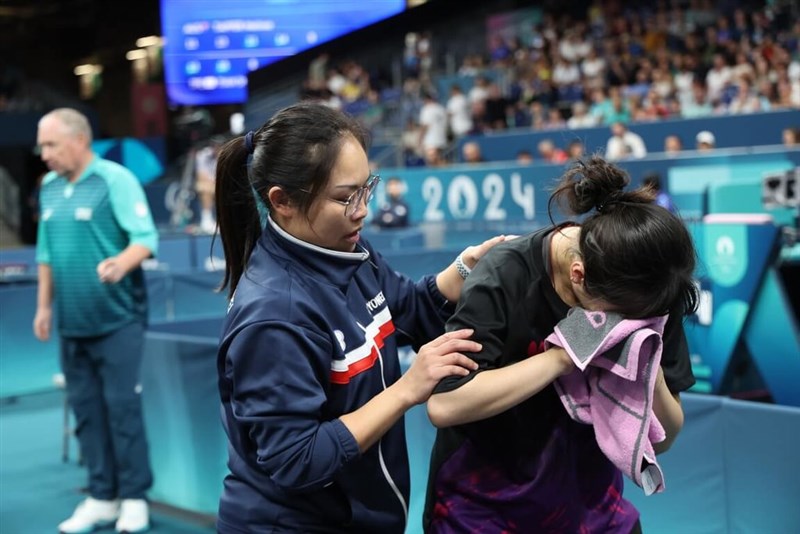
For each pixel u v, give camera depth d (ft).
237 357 4.80
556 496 5.30
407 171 35.29
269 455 4.77
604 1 50.75
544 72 47.73
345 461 4.76
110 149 51.49
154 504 13.43
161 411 13.21
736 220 12.02
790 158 26.14
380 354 5.27
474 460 5.39
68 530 12.41
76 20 73.56
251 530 5.15
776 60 39.09
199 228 37.17
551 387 5.23
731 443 8.73
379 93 53.42
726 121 33.24
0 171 52.60
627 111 39.68
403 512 5.45
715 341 12.52
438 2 57.11
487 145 39.17
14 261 29.12
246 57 59.57
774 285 11.81
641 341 4.60
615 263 4.51
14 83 61.11
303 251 5.00
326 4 58.75
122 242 12.00
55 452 16.44
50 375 20.59
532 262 5.13
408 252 24.02
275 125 4.94
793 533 8.28
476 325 5.02
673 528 9.28
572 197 4.99
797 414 8.21
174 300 22.75
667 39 46.24
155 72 72.59
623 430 4.86
